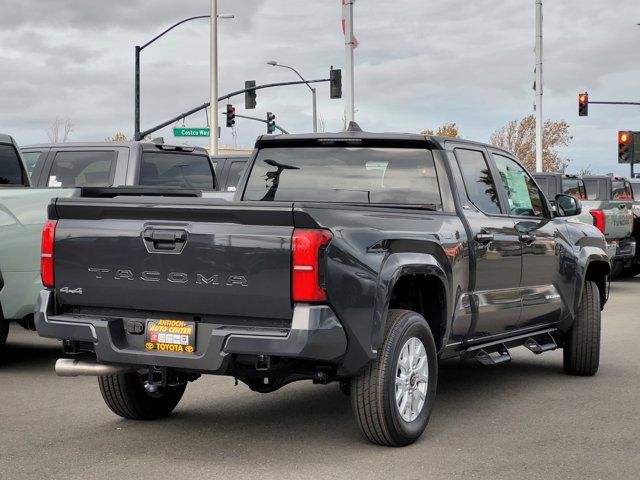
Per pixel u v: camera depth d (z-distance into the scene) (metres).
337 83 32.41
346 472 5.33
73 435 6.22
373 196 6.87
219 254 5.35
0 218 8.39
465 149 7.19
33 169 12.35
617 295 16.86
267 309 5.28
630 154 36.53
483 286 7.00
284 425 6.55
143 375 6.53
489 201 7.35
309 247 5.18
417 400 6.05
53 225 5.89
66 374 5.82
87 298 5.80
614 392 7.86
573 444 6.02
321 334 5.18
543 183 20.34
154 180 12.20
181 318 5.55
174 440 6.09
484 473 5.32
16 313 8.55
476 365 9.33
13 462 5.53
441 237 6.34
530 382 8.35
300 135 7.04
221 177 16.62
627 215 18.62
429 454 5.74
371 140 6.88
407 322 5.86
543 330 8.18
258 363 5.34
